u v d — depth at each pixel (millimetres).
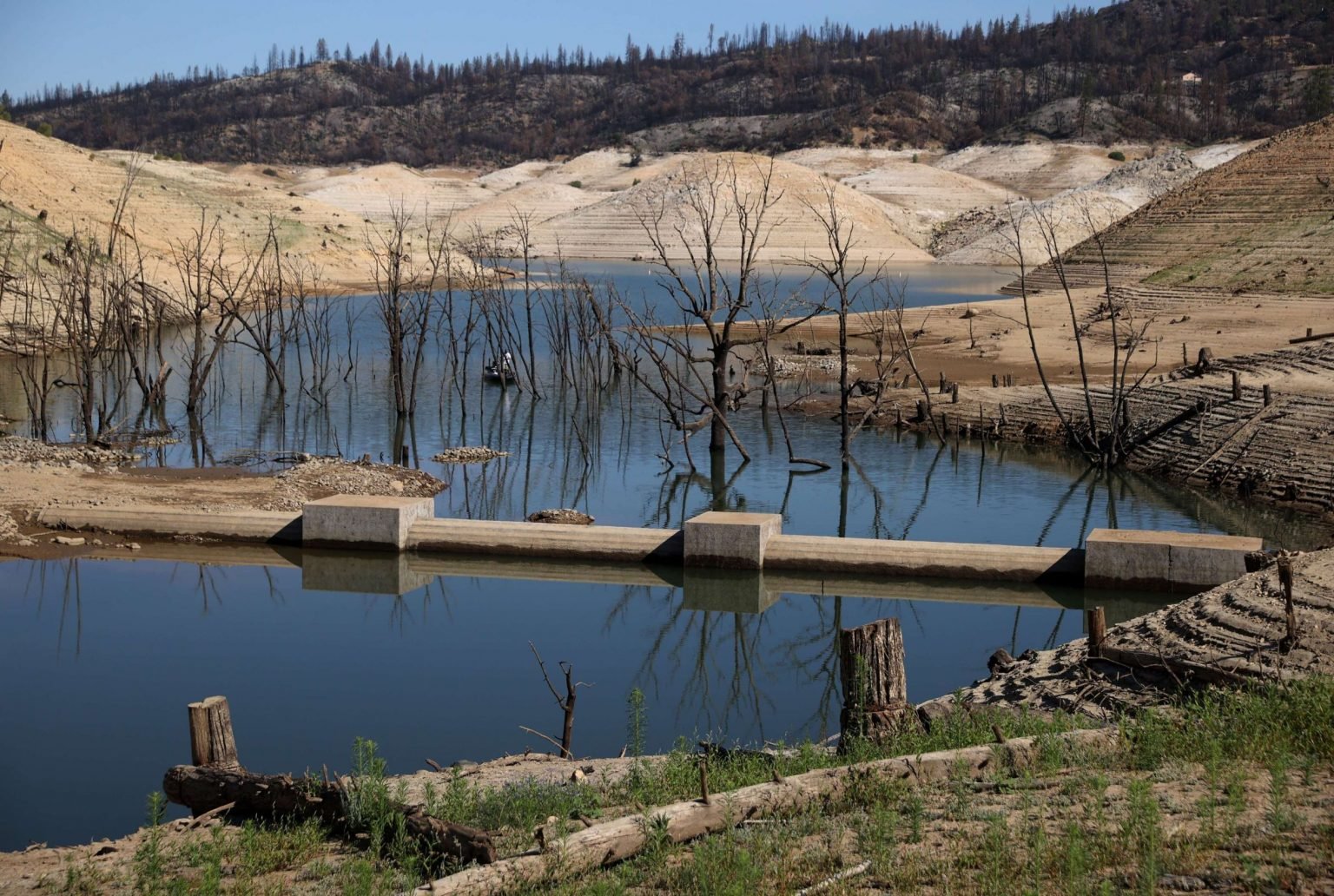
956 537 28281
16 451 34688
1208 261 71188
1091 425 36156
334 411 45812
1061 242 134000
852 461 36625
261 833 10883
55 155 90250
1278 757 9945
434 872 9688
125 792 15039
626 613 23062
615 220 152000
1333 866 8094
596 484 34125
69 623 22328
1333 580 17547
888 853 8906
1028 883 8258
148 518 27859
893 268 129000
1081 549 24000
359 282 93250
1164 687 14734
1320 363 37844
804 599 23906
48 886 10109
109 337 51375
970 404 41781
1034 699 15344
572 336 68562
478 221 184250
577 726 17234
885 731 12219
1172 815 9180
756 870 8766
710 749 13258
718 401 36625
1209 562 22406
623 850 9469
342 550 26828
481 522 26859
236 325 71312
